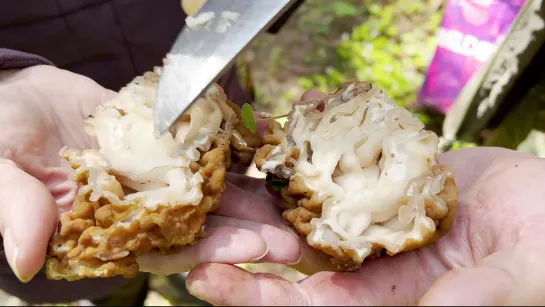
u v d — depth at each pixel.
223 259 0.27
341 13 0.76
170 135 0.29
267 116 0.33
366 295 0.27
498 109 0.49
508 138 0.51
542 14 0.41
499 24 0.47
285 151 0.29
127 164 0.29
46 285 0.40
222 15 0.29
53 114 0.31
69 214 0.27
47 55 0.39
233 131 0.30
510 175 0.29
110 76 0.41
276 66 0.69
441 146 0.54
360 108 0.30
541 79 0.50
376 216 0.28
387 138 0.29
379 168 0.29
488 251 0.28
